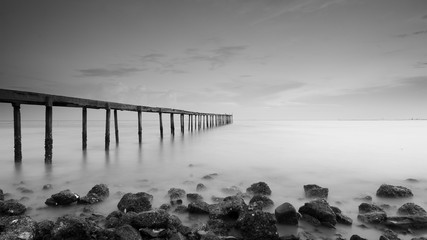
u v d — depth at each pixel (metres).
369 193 4.71
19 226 2.70
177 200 4.02
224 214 3.30
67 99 7.85
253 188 4.65
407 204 3.58
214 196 4.45
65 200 3.95
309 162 7.98
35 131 26.55
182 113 20.03
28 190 4.80
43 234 2.79
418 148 11.57
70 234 2.69
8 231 2.62
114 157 8.88
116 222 3.13
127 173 6.44
